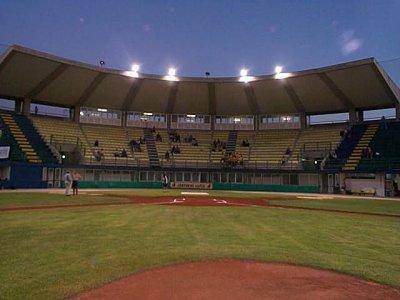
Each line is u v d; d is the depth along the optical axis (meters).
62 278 6.30
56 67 43.72
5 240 9.30
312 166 46.78
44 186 39.12
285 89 50.66
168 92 53.47
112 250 8.49
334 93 48.38
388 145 43.41
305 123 54.31
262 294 5.79
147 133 55.22
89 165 43.19
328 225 13.51
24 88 45.44
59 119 51.28
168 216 15.28
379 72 42.47
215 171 48.38
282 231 11.85
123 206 19.58
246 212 17.70
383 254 8.63
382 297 5.75
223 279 6.56
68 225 12.03
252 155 51.50
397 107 47.25
